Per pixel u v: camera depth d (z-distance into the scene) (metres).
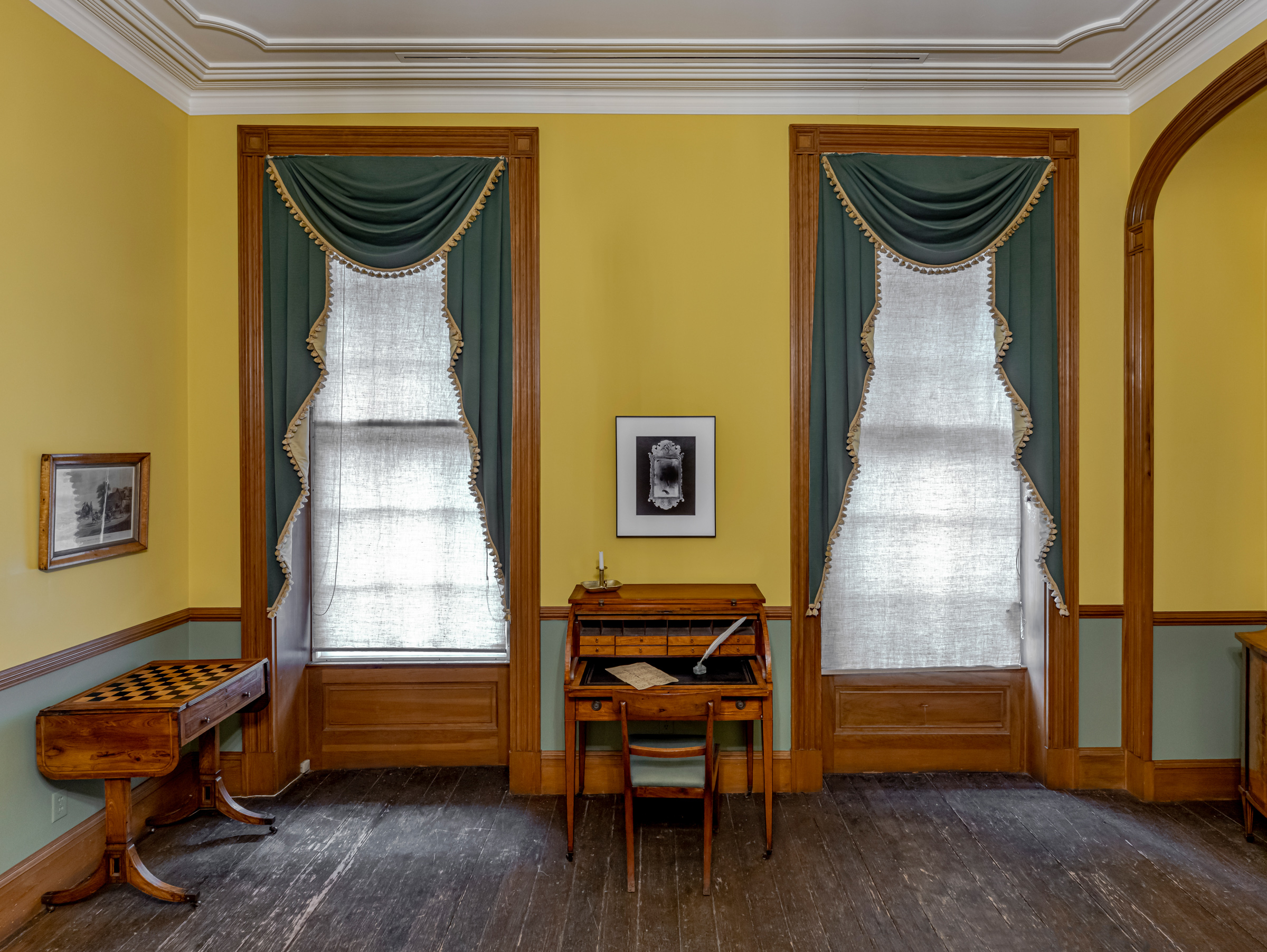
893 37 3.10
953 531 3.59
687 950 2.32
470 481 3.47
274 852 2.89
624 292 3.43
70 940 2.38
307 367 3.40
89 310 2.79
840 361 3.40
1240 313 3.37
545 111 3.42
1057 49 3.15
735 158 3.43
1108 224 3.47
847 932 2.40
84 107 2.76
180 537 3.37
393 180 3.40
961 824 3.11
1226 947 2.33
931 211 3.39
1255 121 2.99
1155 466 3.36
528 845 2.95
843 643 3.61
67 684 2.67
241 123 3.40
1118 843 2.96
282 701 3.46
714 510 3.44
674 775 2.67
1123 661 3.48
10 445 2.45
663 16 2.95
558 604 3.46
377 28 3.04
